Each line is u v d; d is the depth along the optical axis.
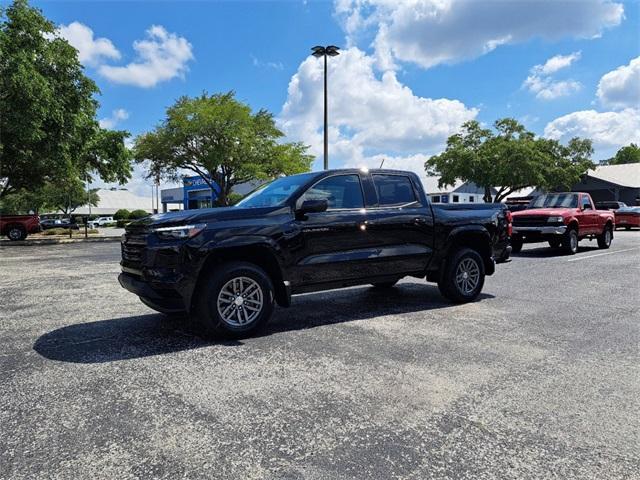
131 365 4.13
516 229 13.71
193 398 3.40
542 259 12.27
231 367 4.06
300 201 5.45
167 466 2.52
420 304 6.70
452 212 6.69
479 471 2.46
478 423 3.00
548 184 36.12
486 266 7.11
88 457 2.62
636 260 11.91
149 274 4.68
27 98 17.70
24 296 7.54
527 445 2.73
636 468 2.49
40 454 2.65
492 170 34.09
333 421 3.04
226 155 28.64
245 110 28.66
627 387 3.57
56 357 4.36
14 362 4.22
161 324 5.62
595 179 46.91
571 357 4.27
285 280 5.28
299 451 2.67
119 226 50.19
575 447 2.71
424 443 2.75
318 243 5.46
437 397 3.40
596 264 11.11
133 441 2.79
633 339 4.84
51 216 63.84
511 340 4.82
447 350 4.49
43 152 20.14
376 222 5.89
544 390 3.51
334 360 4.23
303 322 5.67
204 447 2.72
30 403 3.33
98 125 22.98
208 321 4.83
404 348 4.57
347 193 5.84
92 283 8.91
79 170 24.38
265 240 5.08
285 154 31.02
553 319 5.73
